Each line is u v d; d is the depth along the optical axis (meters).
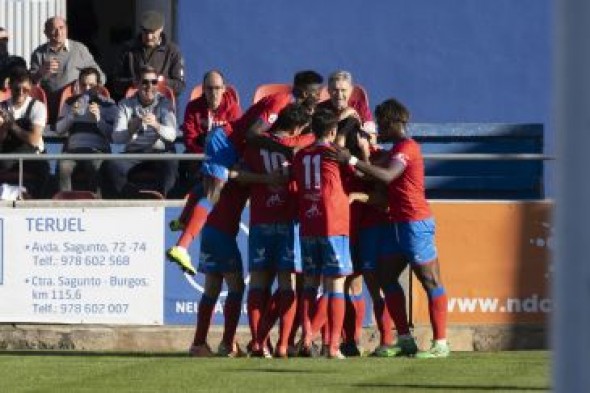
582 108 9.73
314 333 39.22
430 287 39.66
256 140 38.75
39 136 49.28
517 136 56.38
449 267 45.25
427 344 44.56
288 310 39.12
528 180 54.22
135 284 45.78
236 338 44.69
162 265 45.75
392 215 39.28
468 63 61.81
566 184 9.78
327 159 37.84
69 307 46.06
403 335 40.00
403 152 38.75
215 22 62.22
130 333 45.69
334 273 38.16
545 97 61.62
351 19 61.94
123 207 45.81
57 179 47.34
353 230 40.31
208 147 39.09
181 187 47.81
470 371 33.75
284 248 39.03
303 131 39.41
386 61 61.97
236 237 41.19
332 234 37.88
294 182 38.88
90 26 69.88
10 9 63.28
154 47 54.88
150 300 45.75
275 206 38.94
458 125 56.50
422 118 62.06
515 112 61.84
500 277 45.16
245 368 34.53
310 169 37.94
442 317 39.75
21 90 49.31
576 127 9.74
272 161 38.75
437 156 46.03
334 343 38.75
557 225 9.93
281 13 62.12
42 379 31.81
